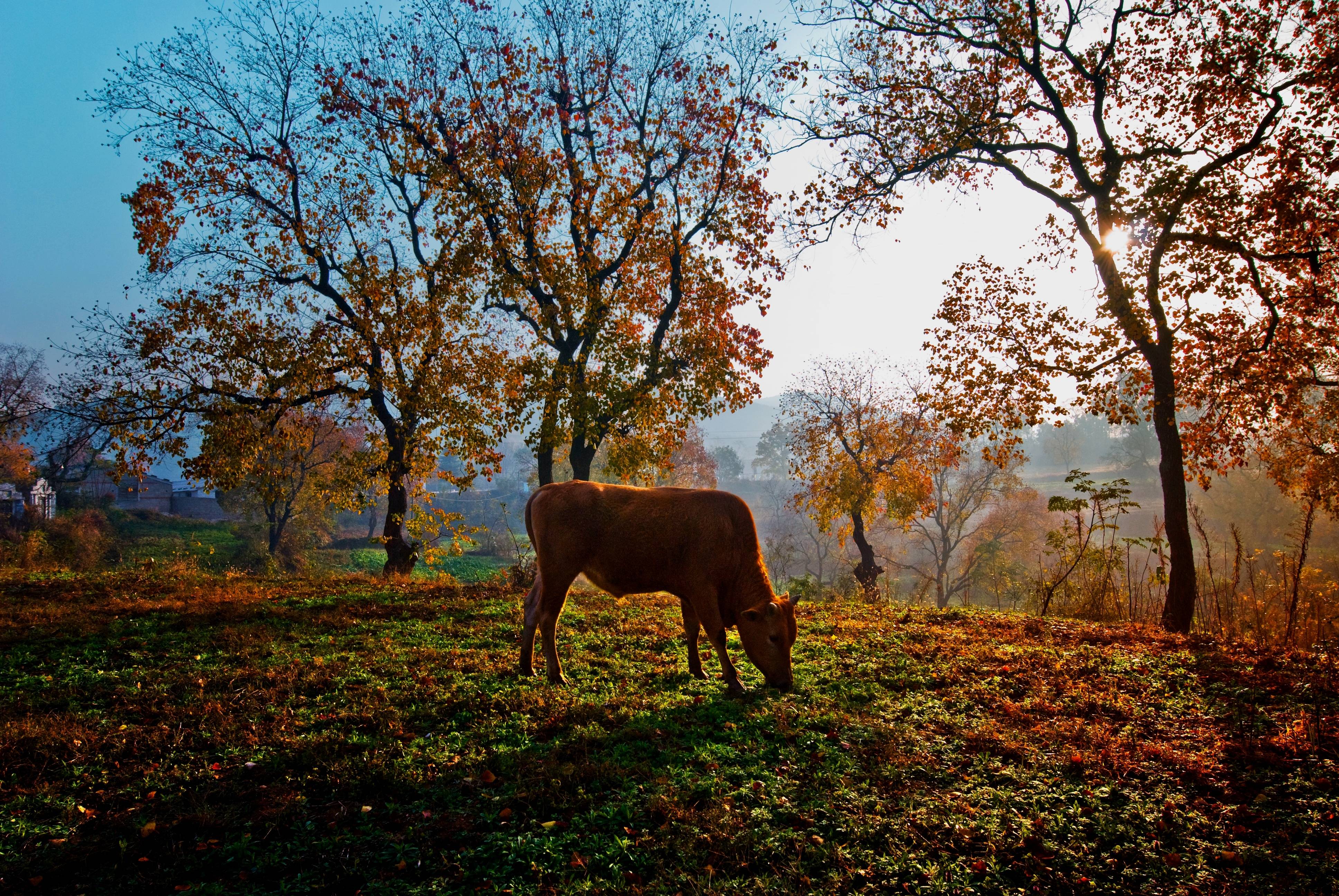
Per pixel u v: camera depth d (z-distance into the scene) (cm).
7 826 452
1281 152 1272
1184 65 1405
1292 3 1255
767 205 1934
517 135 1895
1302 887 402
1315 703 664
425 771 533
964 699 712
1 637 916
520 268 1950
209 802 496
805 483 3619
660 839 450
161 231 1803
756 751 575
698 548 756
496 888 403
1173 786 520
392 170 1947
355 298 1953
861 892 403
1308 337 1410
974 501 4788
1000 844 442
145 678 765
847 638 1002
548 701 690
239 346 1831
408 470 2106
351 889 408
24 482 4450
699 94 1936
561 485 805
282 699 709
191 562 1788
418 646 931
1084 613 1500
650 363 1892
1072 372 1427
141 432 1855
